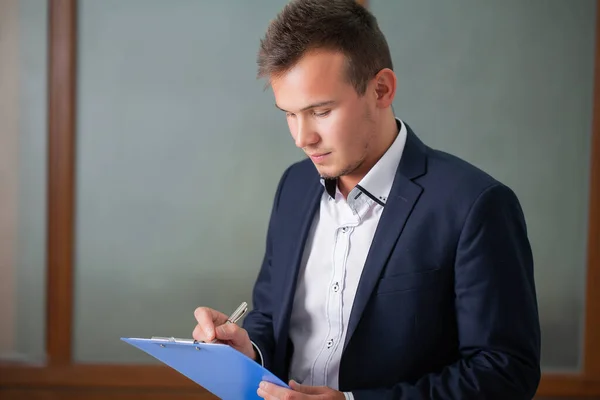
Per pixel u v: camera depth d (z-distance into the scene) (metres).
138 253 2.75
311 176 1.37
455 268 1.13
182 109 2.72
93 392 2.74
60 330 2.74
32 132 2.72
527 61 2.66
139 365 2.73
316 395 1.03
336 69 1.07
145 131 2.73
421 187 1.18
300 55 1.06
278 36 1.08
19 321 2.75
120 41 2.71
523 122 2.67
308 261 1.28
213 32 2.70
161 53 2.71
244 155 2.73
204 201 2.74
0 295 2.74
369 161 1.23
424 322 1.15
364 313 1.17
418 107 2.68
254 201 2.74
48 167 2.72
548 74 2.66
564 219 2.68
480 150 2.68
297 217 1.33
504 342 1.09
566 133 2.66
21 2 2.69
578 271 2.68
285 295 1.28
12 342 2.75
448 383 1.08
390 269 1.16
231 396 1.14
